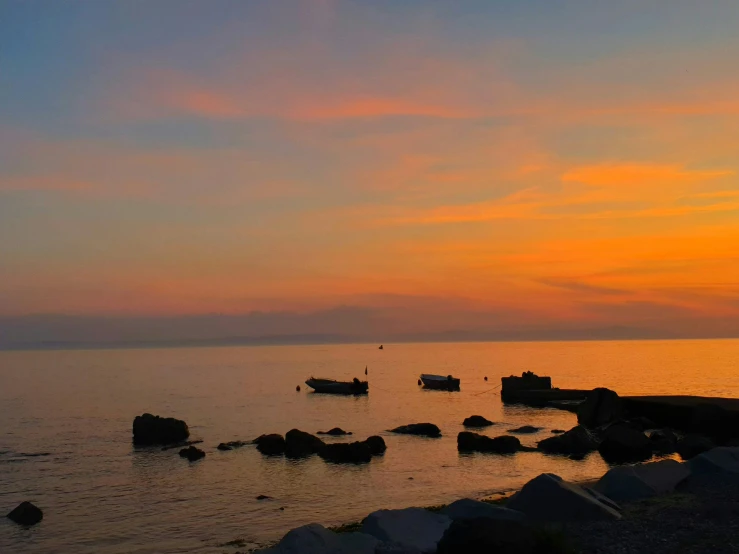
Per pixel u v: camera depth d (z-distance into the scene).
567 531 20.39
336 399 105.12
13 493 40.44
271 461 48.84
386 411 86.50
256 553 19.89
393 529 21.09
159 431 59.97
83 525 33.03
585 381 132.38
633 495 26.06
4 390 132.00
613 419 65.50
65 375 191.12
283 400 104.38
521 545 16.72
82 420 78.81
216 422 76.06
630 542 18.97
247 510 34.97
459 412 83.25
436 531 21.27
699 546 18.12
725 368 177.38
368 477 42.44
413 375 173.75
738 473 28.09
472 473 43.00
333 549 19.61
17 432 68.50
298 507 35.25
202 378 167.25
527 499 23.08
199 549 28.20
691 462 30.27
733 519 20.61
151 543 29.58
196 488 40.81
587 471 42.56
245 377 170.62
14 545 30.02
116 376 181.62
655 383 125.06
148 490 40.59
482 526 17.30
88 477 44.81
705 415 55.62
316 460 48.69
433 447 53.75
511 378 97.25
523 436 59.66
